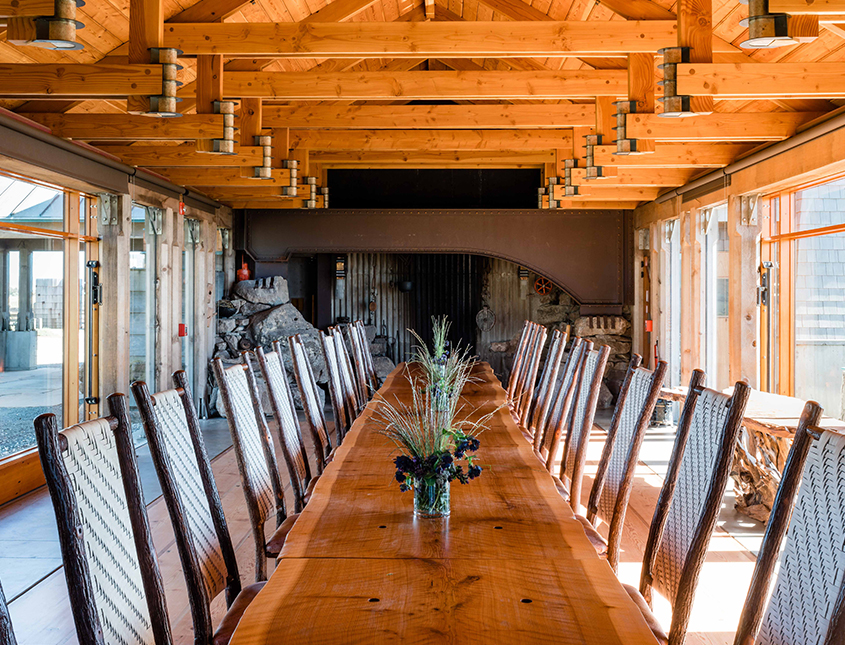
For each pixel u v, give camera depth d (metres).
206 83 4.94
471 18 8.48
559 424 4.11
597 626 1.41
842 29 3.56
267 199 9.63
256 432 3.00
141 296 7.52
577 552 1.83
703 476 2.01
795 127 5.47
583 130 7.33
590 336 9.94
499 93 5.68
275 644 1.34
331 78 5.57
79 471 1.55
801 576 1.45
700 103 4.18
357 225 9.82
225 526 2.31
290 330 9.95
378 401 4.50
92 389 6.66
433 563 1.75
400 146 7.91
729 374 6.72
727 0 5.31
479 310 12.11
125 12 5.20
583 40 4.77
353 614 1.47
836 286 5.74
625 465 2.67
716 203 7.16
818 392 6.06
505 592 1.58
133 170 6.79
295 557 1.80
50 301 6.00
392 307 12.27
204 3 5.02
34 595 3.54
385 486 2.49
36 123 5.30
